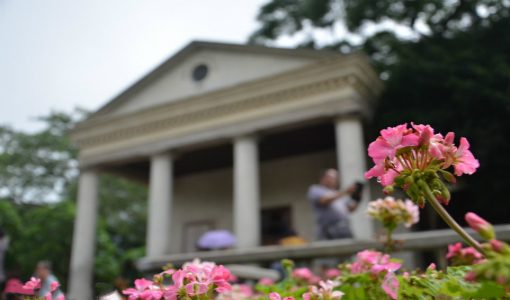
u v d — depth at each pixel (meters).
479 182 13.36
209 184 18.66
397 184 0.95
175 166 18.44
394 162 0.98
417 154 0.95
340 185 12.52
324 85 13.40
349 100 13.05
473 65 14.18
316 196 5.74
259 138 14.30
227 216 17.81
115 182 31.30
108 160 16.36
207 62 16.28
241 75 15.57
